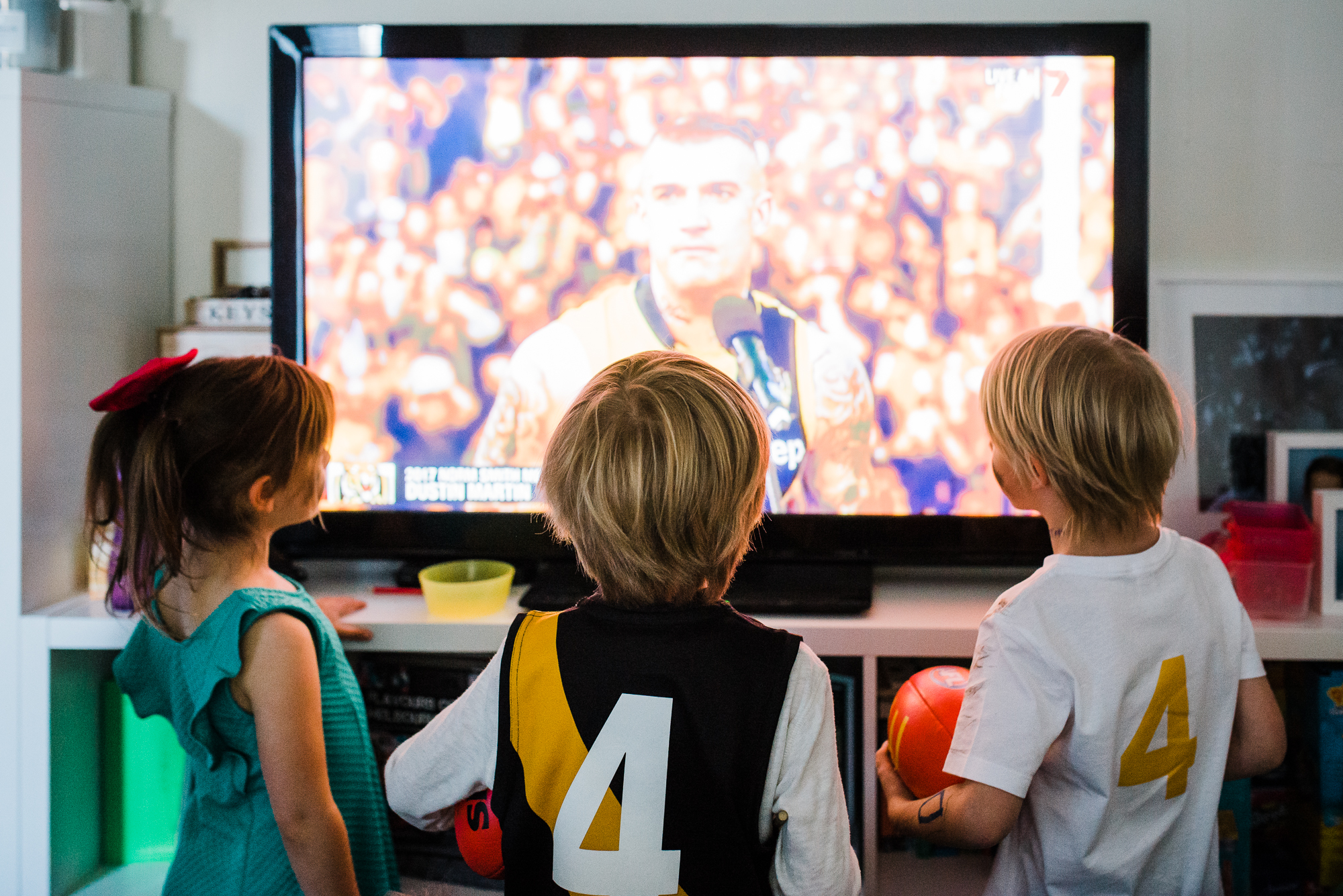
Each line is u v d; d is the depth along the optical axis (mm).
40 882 1594
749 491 893
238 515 1092
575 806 844
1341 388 1827
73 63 1784
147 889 1639
